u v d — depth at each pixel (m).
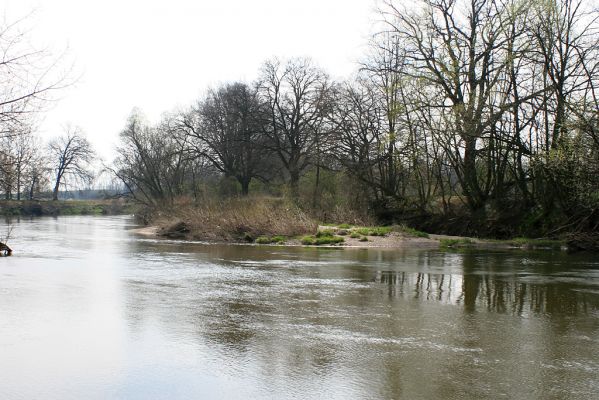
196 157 50.25
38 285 12.05
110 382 6.00
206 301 10.47
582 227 23.94
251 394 5.69
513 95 28.05
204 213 32.25
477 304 10.43
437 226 32.84
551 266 16.75
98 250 21.80
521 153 27.88
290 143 48.38
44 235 32.00
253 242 27.38
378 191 38.91
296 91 47.47
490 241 26.66
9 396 5.57
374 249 23.28
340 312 9.61
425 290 12.00
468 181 31.05
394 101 33.91
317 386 5.93
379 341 7.71
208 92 51.56
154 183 55.91
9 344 7.37
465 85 30.22
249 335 7.97
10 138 15.22
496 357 7.01
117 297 10.74
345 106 40.06
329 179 42.91
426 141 32.72
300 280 13.32
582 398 5.62
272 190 48.75
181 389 5.82
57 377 6.14
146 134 55.91
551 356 7.06
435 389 5.85
